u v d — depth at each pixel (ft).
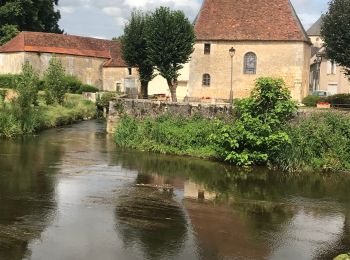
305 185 51.60
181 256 29.86
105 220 36.42
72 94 141.08
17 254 29.40
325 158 60.13
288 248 32.07
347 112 66.49
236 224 36.88
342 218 39.40
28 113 88.89
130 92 139.23
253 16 115.03
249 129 60.54
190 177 53.52
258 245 32.42
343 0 95.50
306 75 116.47
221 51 113.70
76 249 30.40
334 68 151.12
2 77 146.00
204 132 68.13
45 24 198.59
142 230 34.47
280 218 38.91
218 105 73.20
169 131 70.33
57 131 91.04
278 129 60.85
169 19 102.06
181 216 38.34
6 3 175.94
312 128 62.18
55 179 49.65
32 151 66.90
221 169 58.39
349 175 57.62
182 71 133.49
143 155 66.23
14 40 166.09
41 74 163.32
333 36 94.94
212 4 119.34
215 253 30.63
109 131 88.17
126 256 29.53
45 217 36.65
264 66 111.45
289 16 112.98
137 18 115.44
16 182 47.78
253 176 55.21
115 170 55.72
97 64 175.52
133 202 41.91
